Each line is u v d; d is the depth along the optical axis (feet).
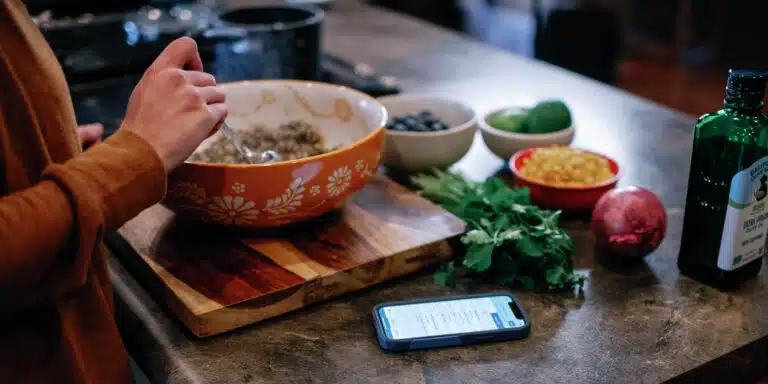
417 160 3.85
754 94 2.72
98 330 2.37
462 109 4.16
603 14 8.15
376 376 2.50
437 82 5.88
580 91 5.65
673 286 3.03
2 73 2.05
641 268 3.17
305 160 2.84
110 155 2.15
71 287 2.17
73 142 2.31
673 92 13.05
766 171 2.80
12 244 1.91
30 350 2.23
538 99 5.45
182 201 2.97
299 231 3.23
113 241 3.32
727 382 2.68
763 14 13.84
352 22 8.00
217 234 3.22
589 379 2.48
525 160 3.81
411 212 3.40
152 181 2.22
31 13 5.23
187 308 2.68
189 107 2.39
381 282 3.09
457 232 3.20
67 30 4.88
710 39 14.75
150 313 2.90
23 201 1.96
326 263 2.96
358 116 3.56
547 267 3.03
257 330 2.77
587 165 3.59
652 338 2.70
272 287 2.79
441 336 2.61
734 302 2.92
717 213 2.90
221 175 2.80
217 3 7.95
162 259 3.00
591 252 3.31
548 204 3.57
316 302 2.93
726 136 2.79
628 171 4.16
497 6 19.17
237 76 4.74
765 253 3.26
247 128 3.71
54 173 2.03
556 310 2.87
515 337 2.68
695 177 2.94
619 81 13.69
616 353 2.61
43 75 2.19
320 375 2.51
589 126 4.91
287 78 4.81
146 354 2.65
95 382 2.37
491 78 5.99
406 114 4.26
